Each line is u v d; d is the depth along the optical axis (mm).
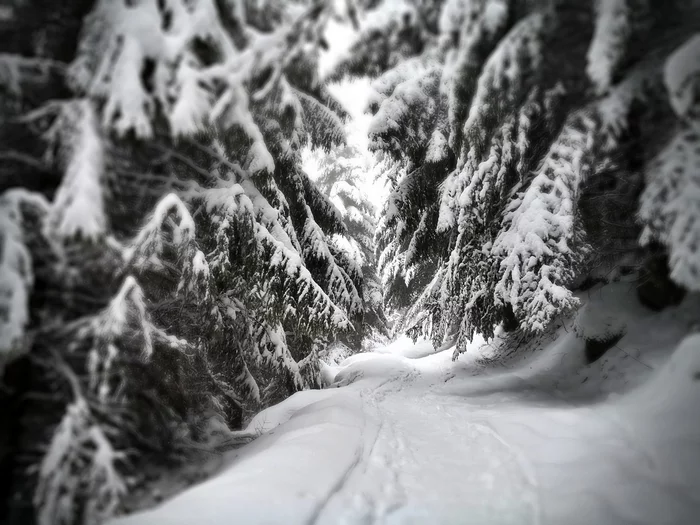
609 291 7957
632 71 3955
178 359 5098
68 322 3791
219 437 6340
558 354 9188
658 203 3705
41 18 3787
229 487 3461
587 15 3945
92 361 3498
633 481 3559
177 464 5016
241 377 7789
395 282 17875
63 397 3586
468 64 4629
